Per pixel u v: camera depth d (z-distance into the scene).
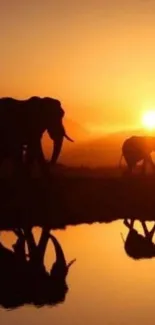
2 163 19.72
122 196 18.72
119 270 12.23
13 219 17.03
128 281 11.62
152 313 10.12
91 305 10.48
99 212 17.72
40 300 10.76
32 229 16.05
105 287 11.29
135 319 9.90
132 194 18.81
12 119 19.77
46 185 18.89
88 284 11.48
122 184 19.28
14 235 15.47
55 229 16.03
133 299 10.72
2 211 17.52
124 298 10.77
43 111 19.83
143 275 11.92
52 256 13.31
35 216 17.19
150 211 18.06
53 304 10.56
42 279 11.86
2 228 16.23
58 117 19.86
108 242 14.49
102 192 18.84
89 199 18.34
